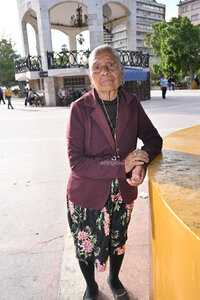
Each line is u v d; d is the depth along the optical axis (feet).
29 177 13.61
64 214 9.59
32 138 23.56
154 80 166.40
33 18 68.39
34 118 38.50
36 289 6.24
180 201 2.96
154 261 3.84
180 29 104.01
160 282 3.54
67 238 8.09
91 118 4.61
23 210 10.00
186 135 6.42
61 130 27.02
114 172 4.29
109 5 61.16
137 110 5.04
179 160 4.46
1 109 58.59
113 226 5.20
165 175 3.76
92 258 5.34
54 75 57.00
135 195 5.21
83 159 4.47
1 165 15.93
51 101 60.18
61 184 12.46
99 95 4.76
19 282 6.47
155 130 5.22
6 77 136.26
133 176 4.27
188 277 2.61
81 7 62.03
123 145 4.83
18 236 8.32
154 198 3.47
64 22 71.36
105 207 4.87
